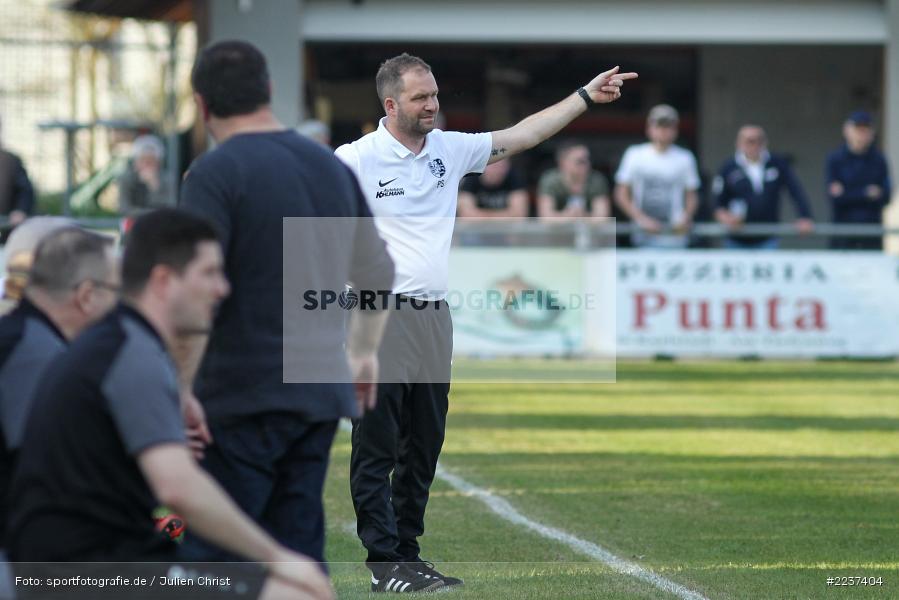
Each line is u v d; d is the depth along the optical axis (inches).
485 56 3238.2
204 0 2388.0
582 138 3390.7
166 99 2600.9
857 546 847.1
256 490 543.2
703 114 3302.2
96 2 2465.6
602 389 1726.1
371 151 751.1
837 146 3265.3
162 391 456.4
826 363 1998.0
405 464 766.5
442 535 874.1
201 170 541.3
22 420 518.9
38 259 534.0
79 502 457.7
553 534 880.3
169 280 468.4
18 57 2645.2
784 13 2551.7
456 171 764.0
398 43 2787.9
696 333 1978.3
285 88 2465.6
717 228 2006.6
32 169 2674.7
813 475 1112.8
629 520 926.4
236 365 542.3
